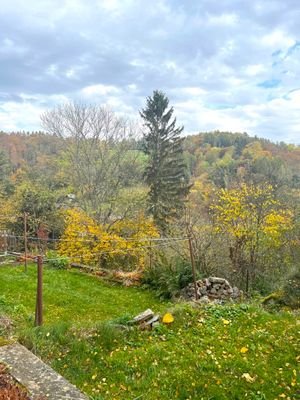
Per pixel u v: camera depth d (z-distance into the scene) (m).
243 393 4.55
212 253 14.98
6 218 22.83
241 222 15.77
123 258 17.88
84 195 21.17
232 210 15.73
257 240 15.39
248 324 6.96
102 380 4.86
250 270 15.10
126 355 5.58
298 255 15.55
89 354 5.56
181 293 12.97
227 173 27.42
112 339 6.14
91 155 21.14
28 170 28.89
